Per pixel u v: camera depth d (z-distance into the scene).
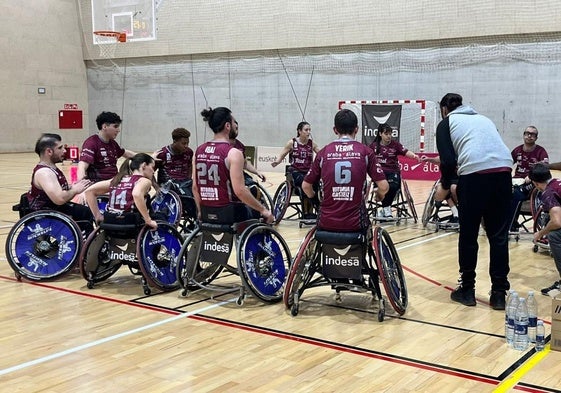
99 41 21.19
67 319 4.13
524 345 3.53
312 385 3.03
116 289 4.91
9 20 19.98
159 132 20.94
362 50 17.03
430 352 3.48
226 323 4.03
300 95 18.16
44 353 3.49
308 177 4.24
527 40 14.91
